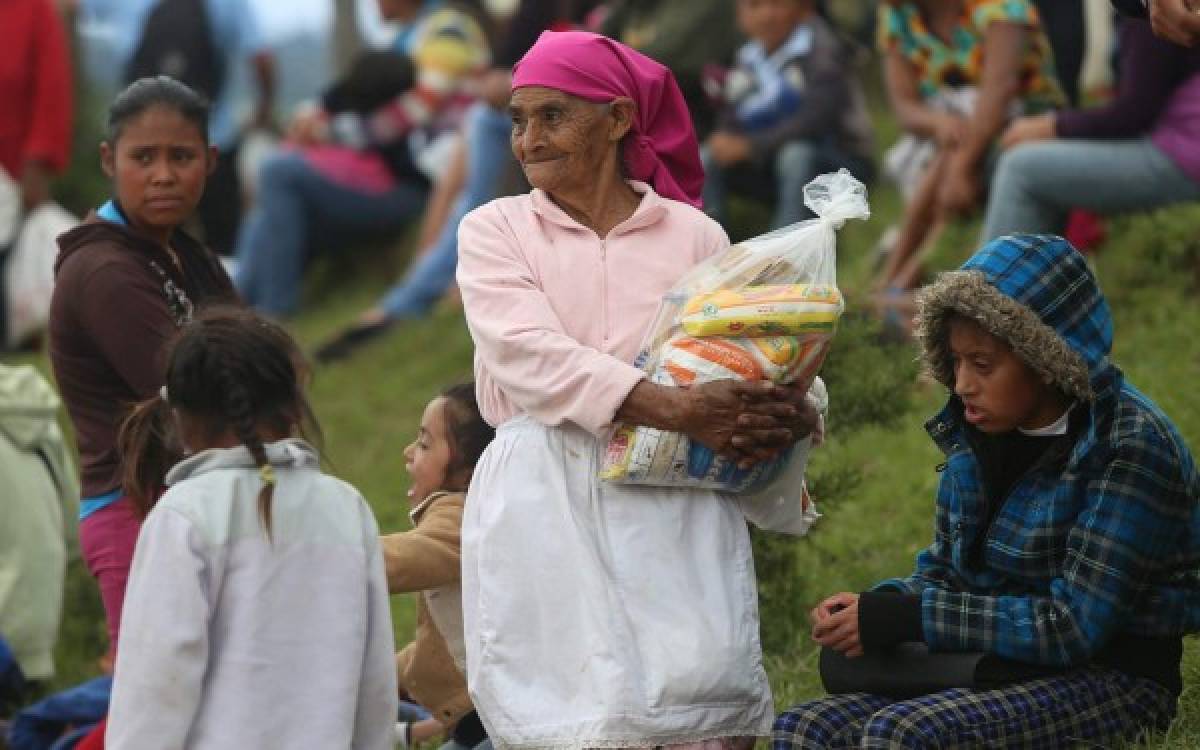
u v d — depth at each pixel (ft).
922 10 72.33
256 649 32.37
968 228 72.54
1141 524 34.91
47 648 59.26
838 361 48.70
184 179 46.06
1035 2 74.74
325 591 33.24
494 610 35.42
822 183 36.06
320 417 84.84
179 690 31.60
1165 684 36.45
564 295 36.45
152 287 45.27
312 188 98.27
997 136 68.95
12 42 97.45
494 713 35.17
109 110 46.60
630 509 35.47
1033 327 34.55
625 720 34.06
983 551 37.06
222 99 108.88
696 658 34.40
